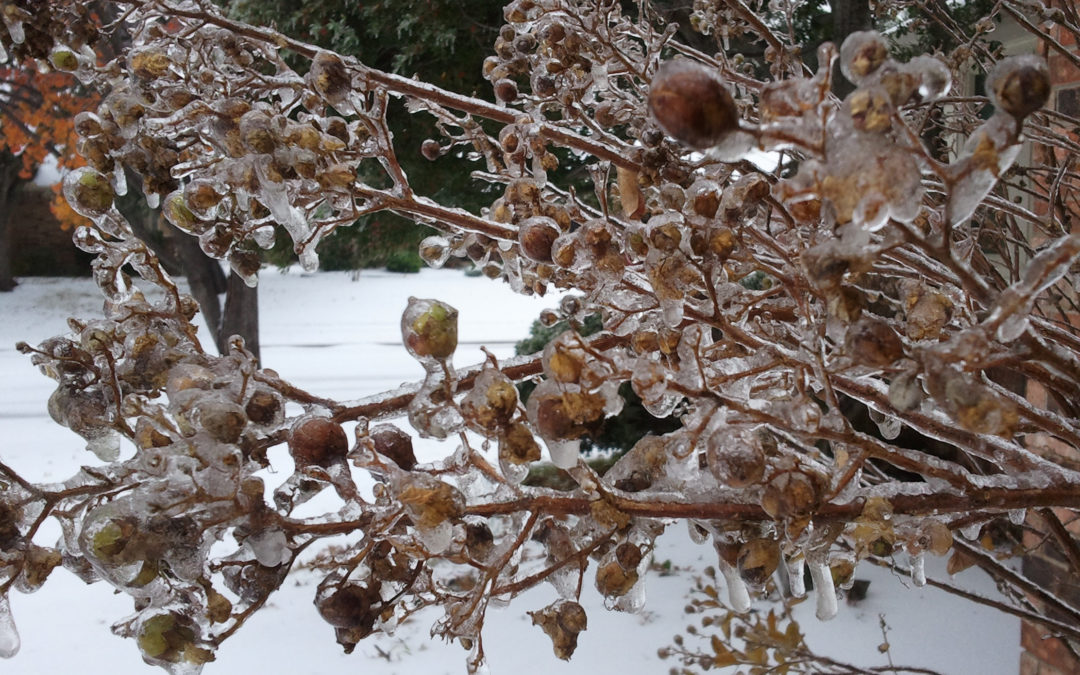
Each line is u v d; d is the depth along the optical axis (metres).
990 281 0.37
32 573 0.20
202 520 0.20
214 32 0.30
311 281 5.07
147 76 0.27
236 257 0.27
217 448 0.20
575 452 0.20
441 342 0.20
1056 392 0.31
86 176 0.24
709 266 0.22
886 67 0.16
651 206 0.31
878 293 0.28
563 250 0.23
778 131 0.16
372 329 4.06
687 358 0.22
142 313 0.24
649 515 0.21
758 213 0.32
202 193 0.25
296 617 1.12
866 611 0.99
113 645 1.08
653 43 0.33
